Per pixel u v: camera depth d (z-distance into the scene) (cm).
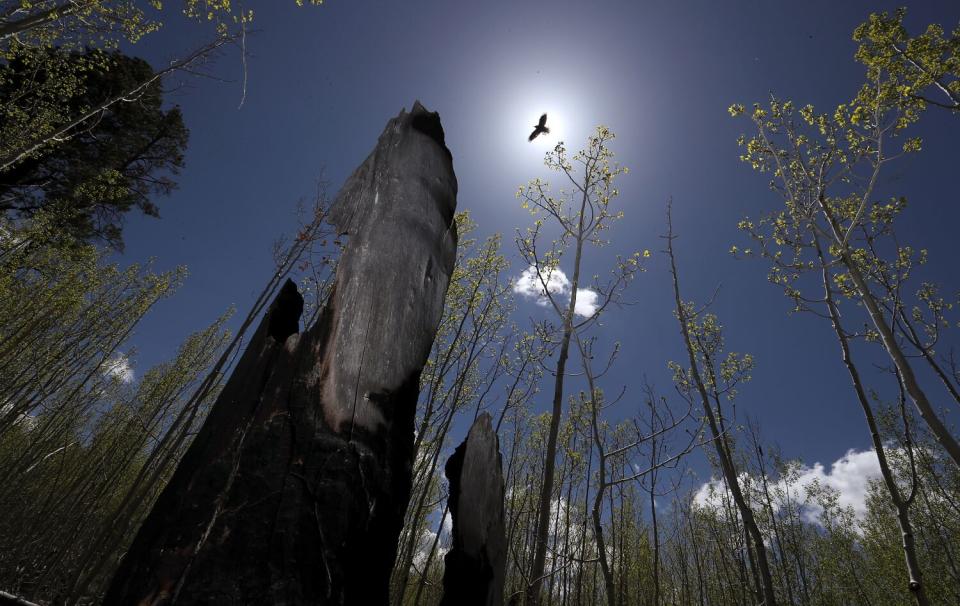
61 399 1059
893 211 668
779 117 709
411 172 170
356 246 148
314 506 96
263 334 126
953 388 604
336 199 170
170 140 1395
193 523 90
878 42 638
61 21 718
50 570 775
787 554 1223
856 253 678
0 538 861
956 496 1013
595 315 595
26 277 1007
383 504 109
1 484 863
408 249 151
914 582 473
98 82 1189
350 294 135
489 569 152
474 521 154
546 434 1045
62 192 1237
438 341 793
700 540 1292
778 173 712
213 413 111
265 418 106
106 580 863
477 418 170
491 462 169
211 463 99
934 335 672
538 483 977
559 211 729
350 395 117
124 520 695
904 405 541
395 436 120
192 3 686
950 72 591
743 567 938
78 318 1021
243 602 82
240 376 117
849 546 1348
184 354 1167
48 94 998
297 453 103
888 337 556
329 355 121
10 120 970
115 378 1166
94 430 1186
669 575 1411
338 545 94
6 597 389
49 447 1016
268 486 96
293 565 88
